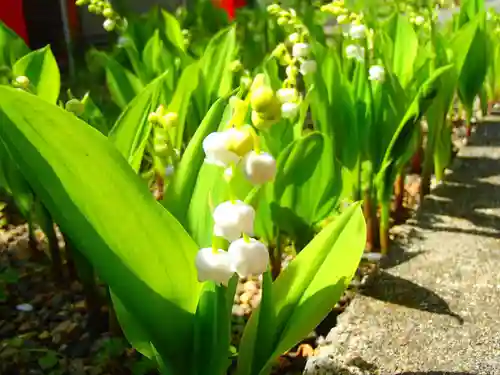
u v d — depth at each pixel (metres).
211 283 0.15
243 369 0.17
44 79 0.27
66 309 0.28
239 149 0.12
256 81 0.12
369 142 0.28
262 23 0.52
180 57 0.35
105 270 0.14
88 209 0.14
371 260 0.30
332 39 0.51
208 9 0.54
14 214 0.38
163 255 0.15
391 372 0.21
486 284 0.26
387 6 0.49
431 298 0.25
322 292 0.17
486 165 0.40
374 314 0.24
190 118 0.30
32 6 0.72
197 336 0.16
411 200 0.37
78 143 0.14
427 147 0.35
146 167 0.34
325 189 0.24
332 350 0.22
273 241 0.26
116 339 0.24
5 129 0.13
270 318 0.16
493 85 0.52
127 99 0.34
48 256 0.33
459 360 0.21
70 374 0.23
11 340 0.25
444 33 0.48
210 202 0.15
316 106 0.28
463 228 0.31
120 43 0.41
